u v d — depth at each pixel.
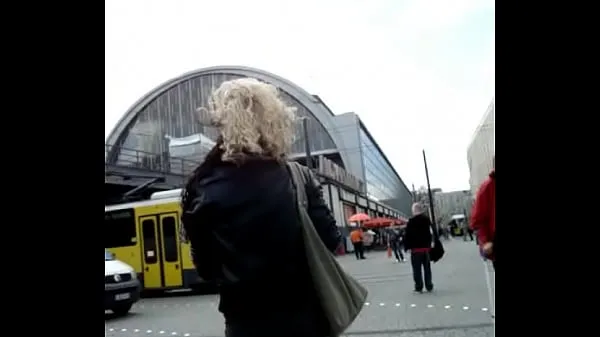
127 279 12.48
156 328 10.03
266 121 1.89
